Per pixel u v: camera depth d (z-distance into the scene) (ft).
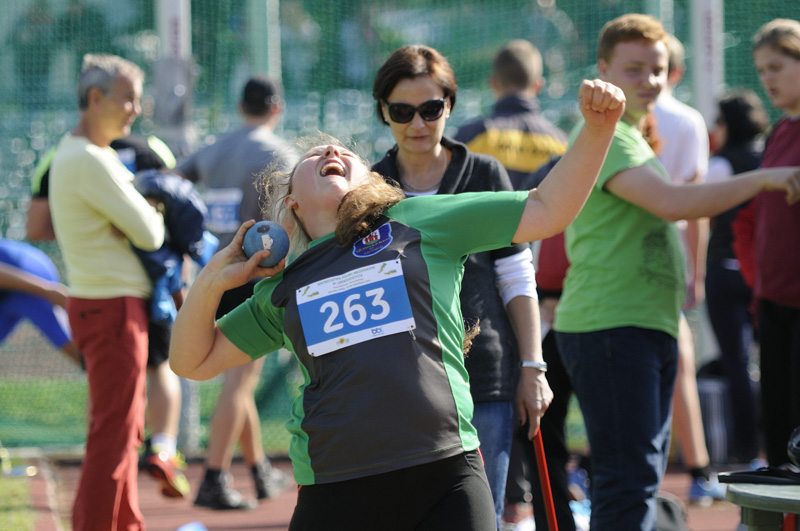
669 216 44.83
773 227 50.65
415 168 43.50
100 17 143.13
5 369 120.57
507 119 68.69
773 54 51.62
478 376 41.88
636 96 48.49
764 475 37.96
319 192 33.99
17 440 100.48
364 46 173.17
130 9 155.84
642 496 44.47
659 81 48.60
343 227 32.63
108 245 53.72
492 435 41.86
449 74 43.24
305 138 38.65
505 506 63.31
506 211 32.68
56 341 78.95
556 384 51.65
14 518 64.95
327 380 31.76
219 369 35.40
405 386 31.01
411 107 42.24
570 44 129.29
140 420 54.03
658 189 45.01
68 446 98.84
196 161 74.64
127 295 53.57
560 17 135.95
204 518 70.28
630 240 46.73
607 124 31.32
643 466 44.75
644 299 46.21
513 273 43.21
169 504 75.87
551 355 51.57
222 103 120.16
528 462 51.44
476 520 31.14
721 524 66.23
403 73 42.34
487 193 33.45
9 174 105.60
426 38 163.22
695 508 71.00
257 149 71.82
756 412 80.74
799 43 51.37
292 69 170.30
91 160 53.26
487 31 143.33
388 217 33.19
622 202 46.70
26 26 128.26
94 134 55.57
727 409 82.58
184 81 92.63
